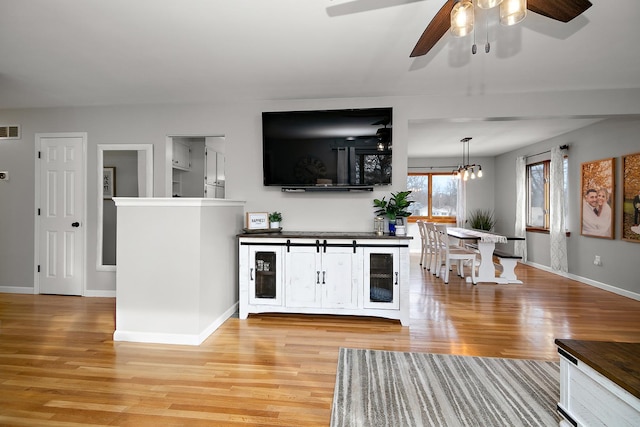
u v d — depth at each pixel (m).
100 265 4.12
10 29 2.37
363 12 2.18
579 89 3.51
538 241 6.12
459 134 5.57
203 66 2.99
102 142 4.11
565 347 1.64
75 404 1.87
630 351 1.57
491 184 7.89
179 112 4.02
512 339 2.81
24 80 3.31
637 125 4.11
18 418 1.74
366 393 1.99
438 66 2.97
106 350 2.58
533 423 1.71
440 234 5.14
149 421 1.72
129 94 3.71
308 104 3.86
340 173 3.66
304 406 1.86
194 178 5.33
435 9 2.14
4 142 4.24
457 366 2.33
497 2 1.46
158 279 2.76
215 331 3.00
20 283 4.25
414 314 3.46
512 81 3.29
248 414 1.79
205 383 2.10
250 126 3.94
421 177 8.21
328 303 3.31
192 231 2.73
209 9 2.14
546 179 6.04
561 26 2.31
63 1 2.05
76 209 4.15
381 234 3.46
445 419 1.75
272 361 2.40
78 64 2.95
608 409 1.39
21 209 4.23
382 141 3.59
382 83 3.36
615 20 2.23
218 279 3.14
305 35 2.47
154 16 2.22
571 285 4.77
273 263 3.39
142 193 4.07
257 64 2.95
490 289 4.50
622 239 4.27
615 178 4.41
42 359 2.42
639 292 4.04
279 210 3.91
